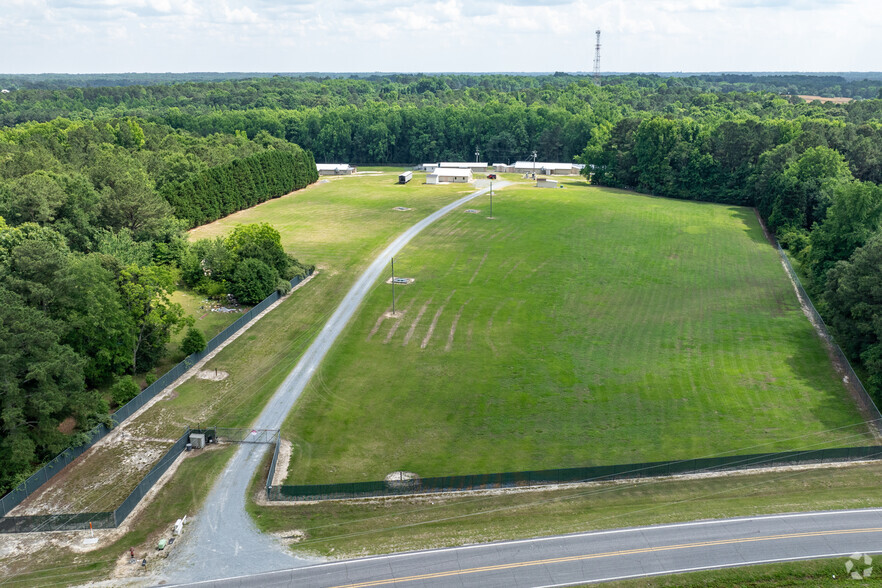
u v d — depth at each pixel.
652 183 194.12
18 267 70.56
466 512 55.03
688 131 196.38
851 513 52.88
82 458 63.78
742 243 140.00
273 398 75.88
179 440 65.12
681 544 49.62
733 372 81.56
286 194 194.88
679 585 45.41
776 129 185.12
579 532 51.50
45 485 59.47
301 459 64.31
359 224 154.00
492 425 70.81
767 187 159.25
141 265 100.44
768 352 86.75
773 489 57.69
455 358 85.88
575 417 72.25
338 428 70.19
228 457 64.38
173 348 87.50
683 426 70.12
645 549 49.12
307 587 45.94
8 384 56.91
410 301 105.12
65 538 52.09
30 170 126.88
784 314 99.69
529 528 52.25
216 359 85.12
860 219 105.38
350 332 93.56
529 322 97.31
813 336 91.31
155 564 48.62
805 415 71.75
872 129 198.62
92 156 158.62
